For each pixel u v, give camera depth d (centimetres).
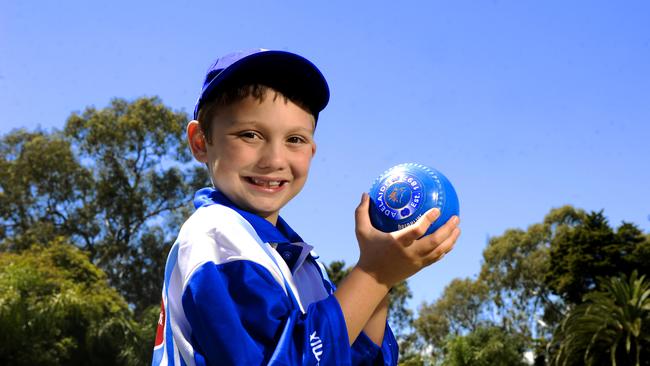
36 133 4044
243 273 137
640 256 4188
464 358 4094
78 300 2952
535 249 5044
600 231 4378
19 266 3033
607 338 2652
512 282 5028
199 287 135
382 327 163
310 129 162
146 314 3550
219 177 159
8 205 3859
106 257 3956
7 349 2702
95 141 3959
